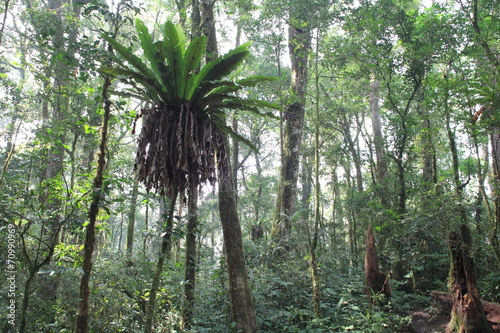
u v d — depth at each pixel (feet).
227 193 16.62
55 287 16.20
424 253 27.27
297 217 21.43
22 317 10.69
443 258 25.52
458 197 22.04
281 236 28.04
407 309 22.86
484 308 18.39
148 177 10.63
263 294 21.27
